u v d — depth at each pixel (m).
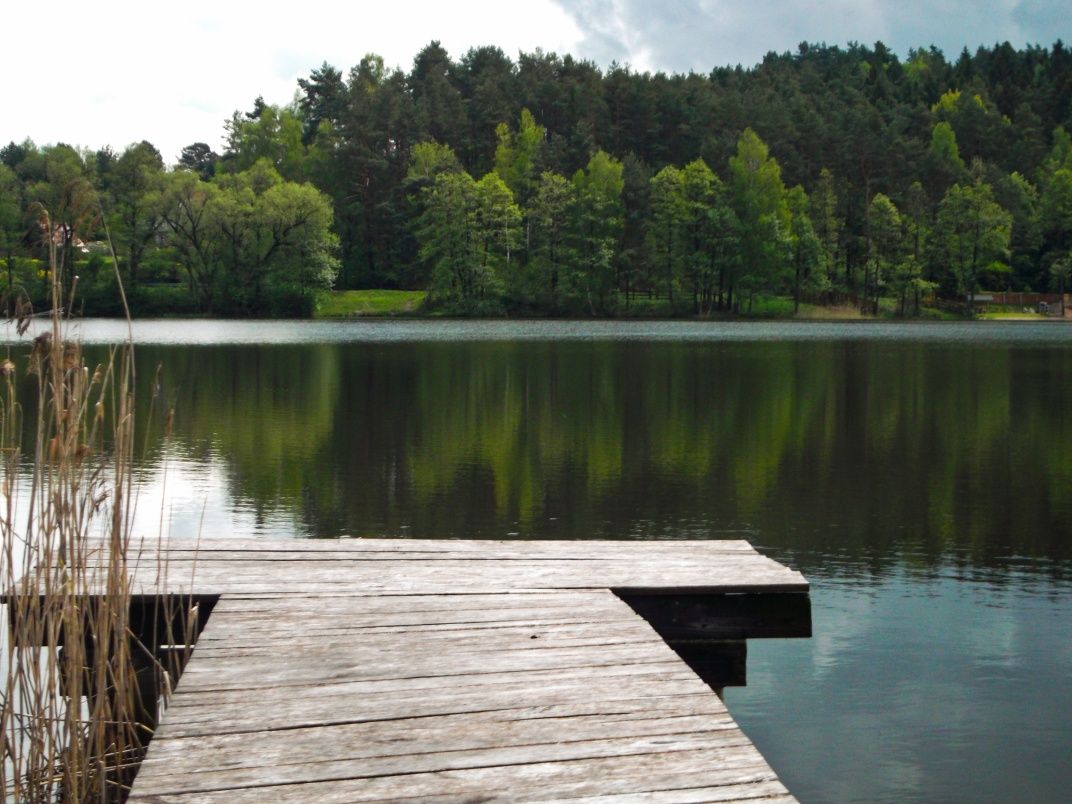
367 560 5.29
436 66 92.81
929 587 6.54
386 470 10.51
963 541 7.75
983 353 31.00
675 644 4.90
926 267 71.69
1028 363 26.42
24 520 7.75
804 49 164.25
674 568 5.14
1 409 3.57
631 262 67.19
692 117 82.81
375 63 94.19
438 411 15.50
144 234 58.84
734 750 2.97
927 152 78.00
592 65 95.44
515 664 3.69
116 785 3.58
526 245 68.50
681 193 67.00
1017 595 6.36
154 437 12.58
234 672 3.60
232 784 2.76
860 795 3.90
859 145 77.44
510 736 3.06
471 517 8.41
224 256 59.06
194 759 2.90
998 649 5.39
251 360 25.98
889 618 5.91
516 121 82.31
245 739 3.04
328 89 94.50
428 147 71.94
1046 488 9.78
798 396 17.86
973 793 3.90
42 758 3.47
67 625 3.44
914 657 5.28
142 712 4.23
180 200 57.75
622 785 2.76
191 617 3.82
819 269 67.44
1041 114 101.31
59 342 3.48
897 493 9.55
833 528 8.13
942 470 10.77
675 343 36.66
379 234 73.88
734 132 78.31
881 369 24.14
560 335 42.72
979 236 70.06
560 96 84.62
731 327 53.50
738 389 19.02
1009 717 4.55
